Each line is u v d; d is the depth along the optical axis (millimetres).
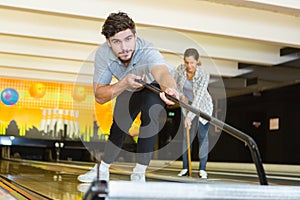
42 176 4328
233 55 6629
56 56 6676
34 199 2271
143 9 4828
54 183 3270
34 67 7598
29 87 10188
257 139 10195
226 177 4621
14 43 6512
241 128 10211
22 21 5461
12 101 10023
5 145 10945
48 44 6648
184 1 4984
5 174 4730
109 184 809
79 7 4602
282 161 9328
